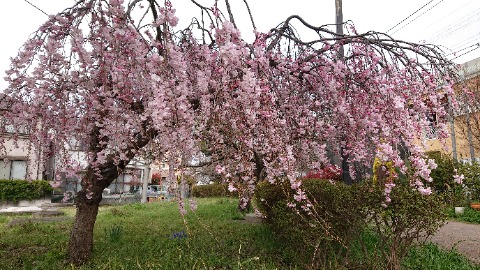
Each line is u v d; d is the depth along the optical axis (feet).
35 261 13.96
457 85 11.59
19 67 9.30
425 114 11.00
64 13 9.85
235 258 14.03
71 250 14.08
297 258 12.96
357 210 11.89
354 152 13.06
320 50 13.47
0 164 44.80
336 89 12.69
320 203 12.56
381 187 11.68
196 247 15.66
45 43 9.28
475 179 31.09
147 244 16.58
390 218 11.65
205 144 11.82
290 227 13.15
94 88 10.47
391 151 9.86
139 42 9.63
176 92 8.93
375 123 11.05
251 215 28.84
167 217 29.01
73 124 12.00
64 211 36.91
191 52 11.94
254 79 8.84
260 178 19.38
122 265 12.58
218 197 59.47
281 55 14.02
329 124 13.43
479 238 19.60
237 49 9.04
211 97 10.03
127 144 11.57
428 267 12.75
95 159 13.10
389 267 10.94
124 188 64.85
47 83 9.64
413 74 11.41
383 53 11.71
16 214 35.12
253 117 9.24
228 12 9.72
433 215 11.27
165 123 8.80
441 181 30.68
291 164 10.22
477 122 24.36
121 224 23.13
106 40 9.71
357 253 12.62
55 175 13.42
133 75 9.89
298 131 12.68
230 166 10.61
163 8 9.12
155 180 76.69
